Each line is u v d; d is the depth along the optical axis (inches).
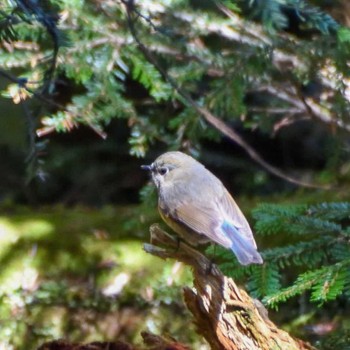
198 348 417.4
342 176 475.5
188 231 314.2
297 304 418.3
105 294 420.8
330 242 318.0
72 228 442.9
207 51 393.4
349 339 319.9
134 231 440.1
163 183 328.8
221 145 596.1
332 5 424.8
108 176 607.2
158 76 381.4
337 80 378.3
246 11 422.0
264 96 497.4
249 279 338.0
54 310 419.5
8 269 422.0
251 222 441.1
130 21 329.1
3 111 555.5
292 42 376.2
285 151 592.7
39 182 594.9
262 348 285.3
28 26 356.8
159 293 420.5
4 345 415.5
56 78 387.2
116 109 375.9
